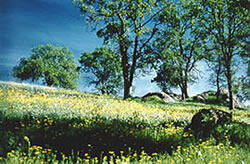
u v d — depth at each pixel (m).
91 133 7.25
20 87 20.33
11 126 7.89
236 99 35.44
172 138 7.08
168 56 32.34
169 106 22.16
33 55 62.09
